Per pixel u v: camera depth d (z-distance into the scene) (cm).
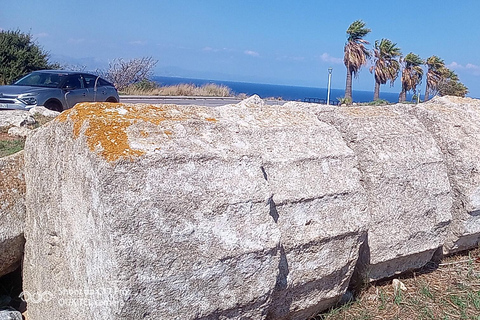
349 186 296
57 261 265
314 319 302
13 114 944
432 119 390
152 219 207
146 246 203
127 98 2217
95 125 226
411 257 342
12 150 703
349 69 3066
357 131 325
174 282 208
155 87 2841
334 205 286
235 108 306
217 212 224
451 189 366
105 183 204
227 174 236
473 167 365
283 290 262
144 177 211
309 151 295
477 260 391
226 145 251
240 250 224
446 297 330
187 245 212
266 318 270
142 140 226
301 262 268
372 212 309
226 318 228
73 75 1204
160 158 218
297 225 267
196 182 224
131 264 199
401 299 323
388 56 3119
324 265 278
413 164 332
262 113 311
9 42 2266
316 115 345
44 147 277
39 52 2314
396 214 316
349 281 304
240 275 226
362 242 298
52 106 1112
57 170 258
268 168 271
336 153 305
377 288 337
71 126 240
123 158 209
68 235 247
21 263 325
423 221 331
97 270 213
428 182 338
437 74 3356
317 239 270
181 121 248
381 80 3147
